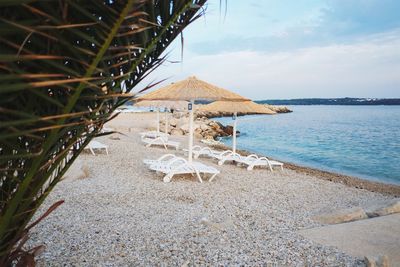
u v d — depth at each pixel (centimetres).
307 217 647
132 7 112
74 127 134
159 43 147
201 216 605
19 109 122
